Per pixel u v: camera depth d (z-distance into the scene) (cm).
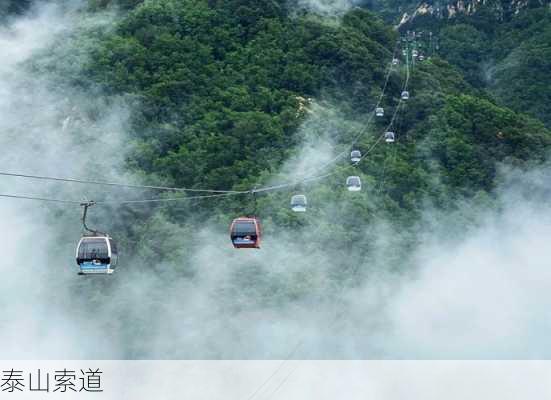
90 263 10100
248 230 11919
